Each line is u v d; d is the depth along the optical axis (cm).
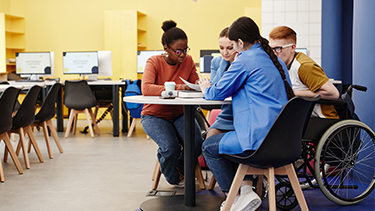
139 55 770
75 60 734
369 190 296
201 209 273
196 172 329
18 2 995
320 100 269
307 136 280
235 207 234
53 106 475
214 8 959
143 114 308
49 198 311
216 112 376
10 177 378
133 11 927
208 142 246
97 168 413
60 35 988
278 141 210
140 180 364
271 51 234
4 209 285
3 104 361
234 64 229
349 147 292
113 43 938
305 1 685
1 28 917
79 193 324
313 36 690
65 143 569
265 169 223
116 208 285
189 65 317
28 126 435
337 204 293
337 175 341
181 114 314
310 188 333
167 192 321
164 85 297
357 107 366
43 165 429
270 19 691
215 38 962
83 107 627
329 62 691
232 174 248
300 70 281
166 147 295
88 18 980
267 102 220
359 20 362
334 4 686
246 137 218
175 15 971
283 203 289
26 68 727
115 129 634
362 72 359
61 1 985
